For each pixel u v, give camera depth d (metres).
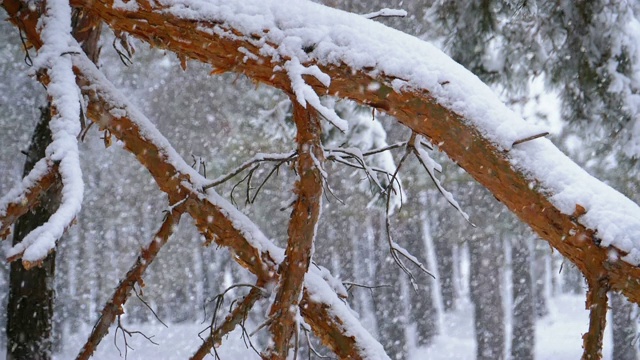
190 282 33.34
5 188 18.52
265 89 14.07
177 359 20.50
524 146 3.98
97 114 4.88
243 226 5.00
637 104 10.05
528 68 10.23
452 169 14.56
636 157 10.68
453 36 10.22
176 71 19.25
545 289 33.44
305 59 4.05
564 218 3.87
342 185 16.42
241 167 4.84
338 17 4.13
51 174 3.93
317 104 3.76
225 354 19.16
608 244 3.76
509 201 4.07
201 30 4.20
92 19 4.86
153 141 4.95
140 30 4.39
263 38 4.10
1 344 18.59
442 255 27.61
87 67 4.88
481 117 3.99
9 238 17.66
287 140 12.47
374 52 4.05
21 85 16.39
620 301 18.78
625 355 18.44
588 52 10.03
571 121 10.41
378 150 4.70
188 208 4.98
